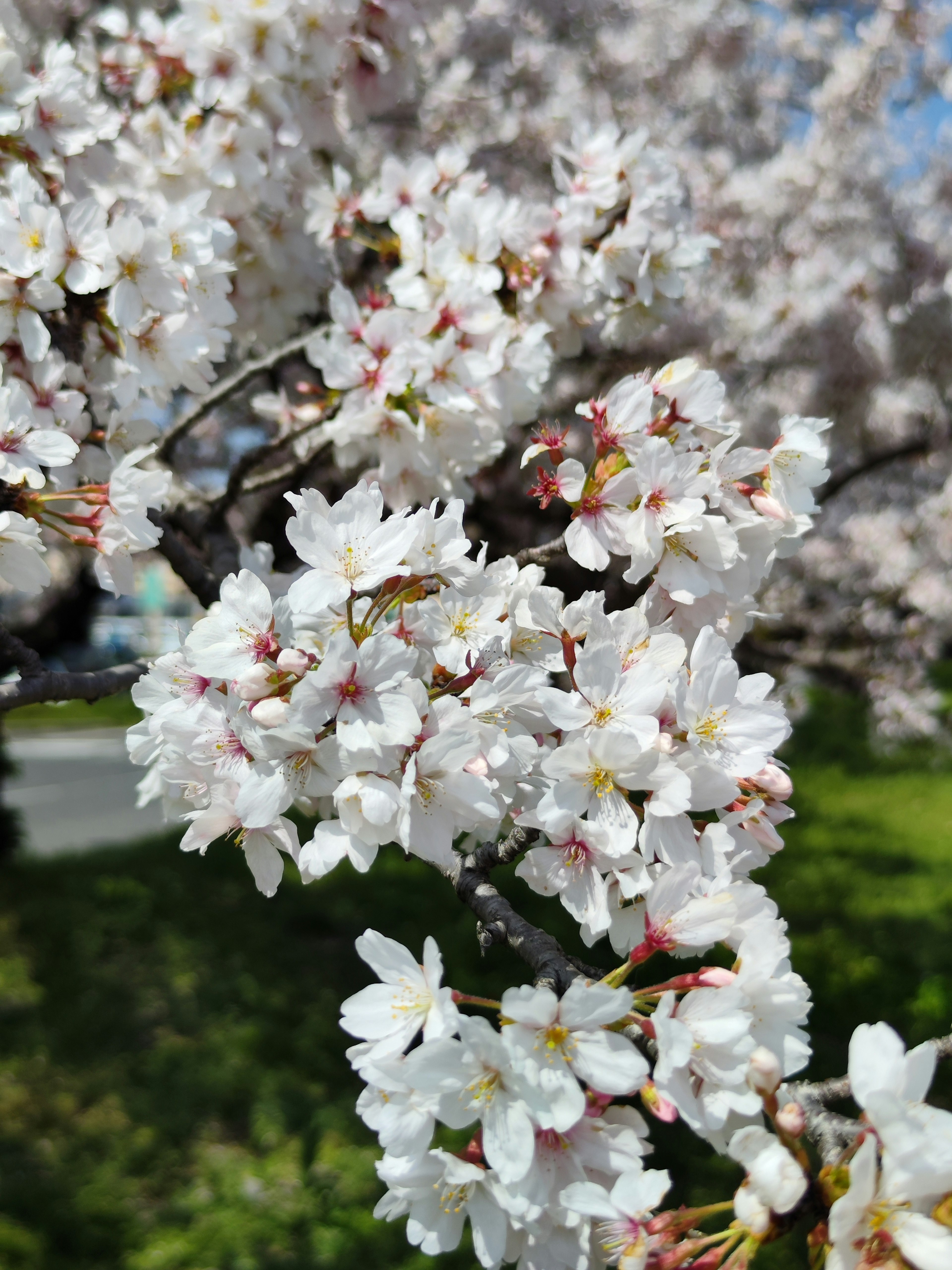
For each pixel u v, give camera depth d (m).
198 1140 4.55
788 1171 1.06
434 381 2.61
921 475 10.34
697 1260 1.12
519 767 1.52
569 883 1.46
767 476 1.87
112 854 9.05
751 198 7.59
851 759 14.90
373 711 1.38
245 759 1.53
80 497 2.04
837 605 9.97
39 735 19.09
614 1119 1.23
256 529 5.50
